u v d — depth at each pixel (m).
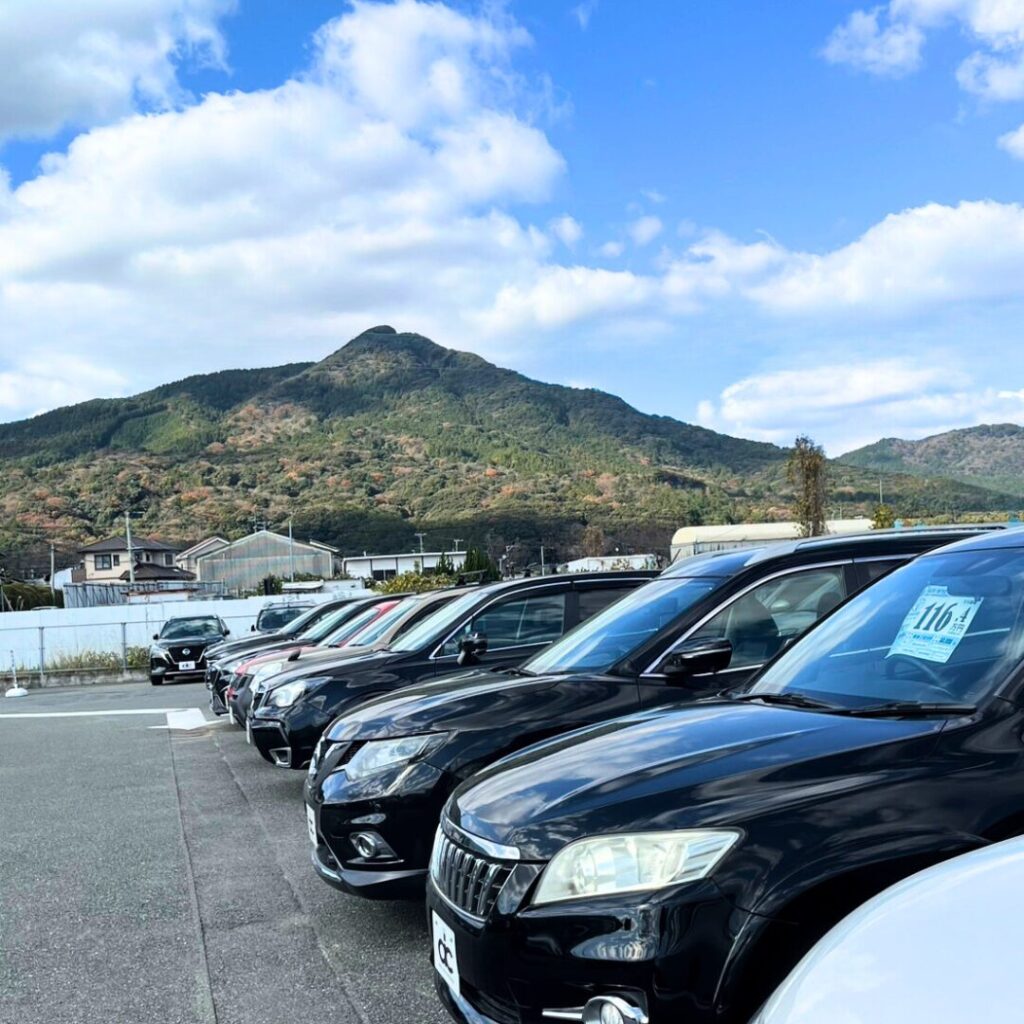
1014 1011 1.45
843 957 1.74
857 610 4.10
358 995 4.37
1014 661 3.13
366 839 4.89
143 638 31.39
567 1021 2.79
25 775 10.63
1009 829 2.65
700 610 5.28
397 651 7.95
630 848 2.81
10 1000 4.53
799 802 2.77
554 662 5.78
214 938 5.20
